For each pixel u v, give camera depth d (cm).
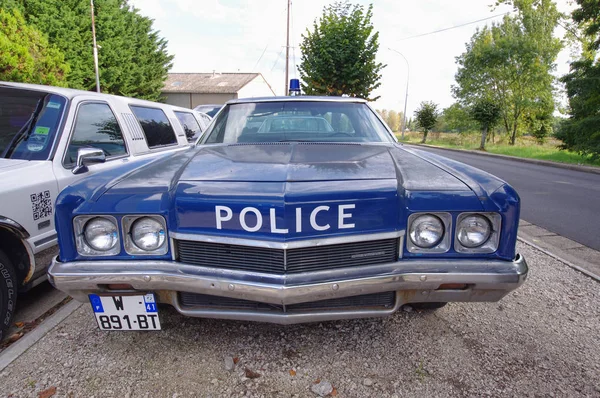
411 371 203
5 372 199
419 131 3962
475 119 2458
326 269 175
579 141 1570
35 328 240
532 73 2647
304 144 271
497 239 182
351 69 1453
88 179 200
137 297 190
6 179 240
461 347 225
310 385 191
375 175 190
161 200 182
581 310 274
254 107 318
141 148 406
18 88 315
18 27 1492
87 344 223
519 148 2394
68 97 324
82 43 2616
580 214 621
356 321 249
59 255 189
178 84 4225
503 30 2786
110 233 182
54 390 186
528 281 327
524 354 219
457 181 190
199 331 236
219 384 191
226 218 173
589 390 190
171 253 183
